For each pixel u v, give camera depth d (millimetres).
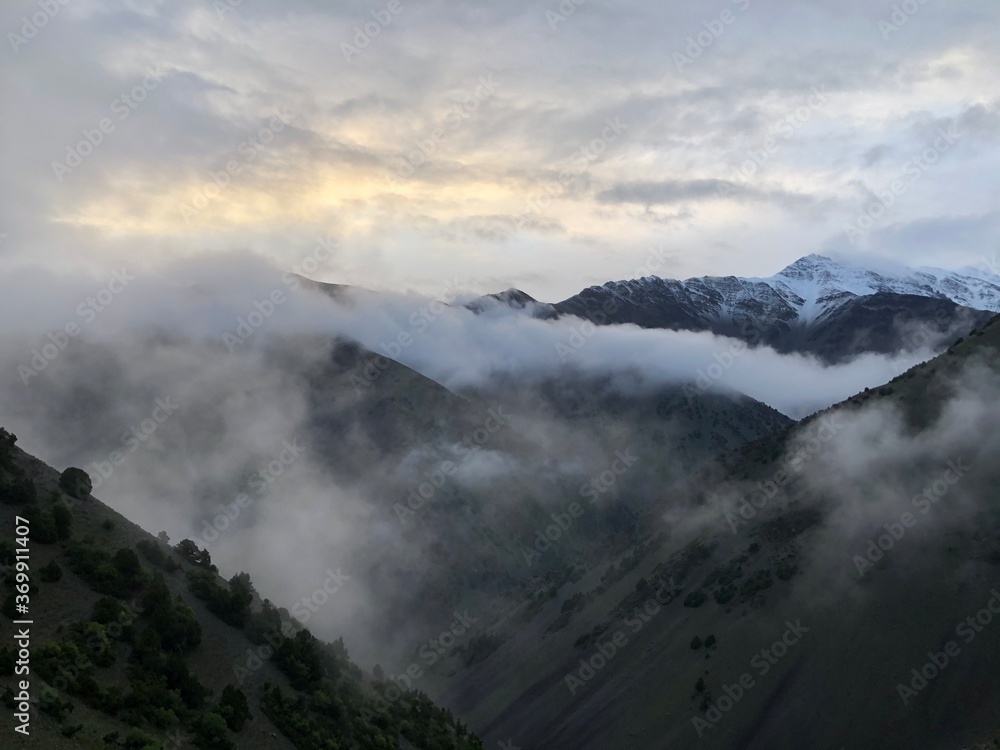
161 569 96812
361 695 105688
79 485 101375
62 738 64562
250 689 88500
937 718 122375
